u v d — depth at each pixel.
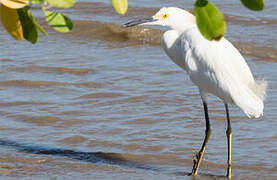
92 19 22.53
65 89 14.69
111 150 10.87
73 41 20.03
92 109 13.24
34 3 4.24
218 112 12.95
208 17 3.99
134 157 10.52
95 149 10.93
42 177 9.33
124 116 12.77
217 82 9.02
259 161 10.20
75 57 17.92
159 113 12.93
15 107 13.30
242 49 18.98
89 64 17.14
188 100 13.84
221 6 24.03
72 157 10.45
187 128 12.00
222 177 9.52
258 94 8.91
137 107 13.38
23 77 15.59
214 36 4.01
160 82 15.33
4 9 4.36
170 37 10.20
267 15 22.58
